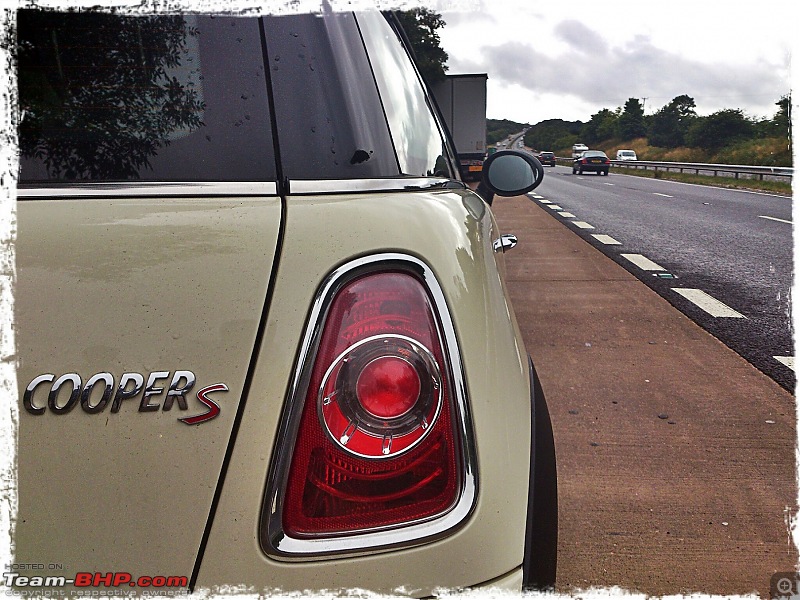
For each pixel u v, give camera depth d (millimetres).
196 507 878
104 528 877
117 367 886
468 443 937
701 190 24562
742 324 5363
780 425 3422
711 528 2488
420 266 965
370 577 891
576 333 5172
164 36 1105
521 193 2537
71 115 1072
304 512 886
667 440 3250
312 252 948
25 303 900
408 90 1497
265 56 1143
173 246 940
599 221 13234
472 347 978
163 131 1092
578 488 2797
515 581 955
